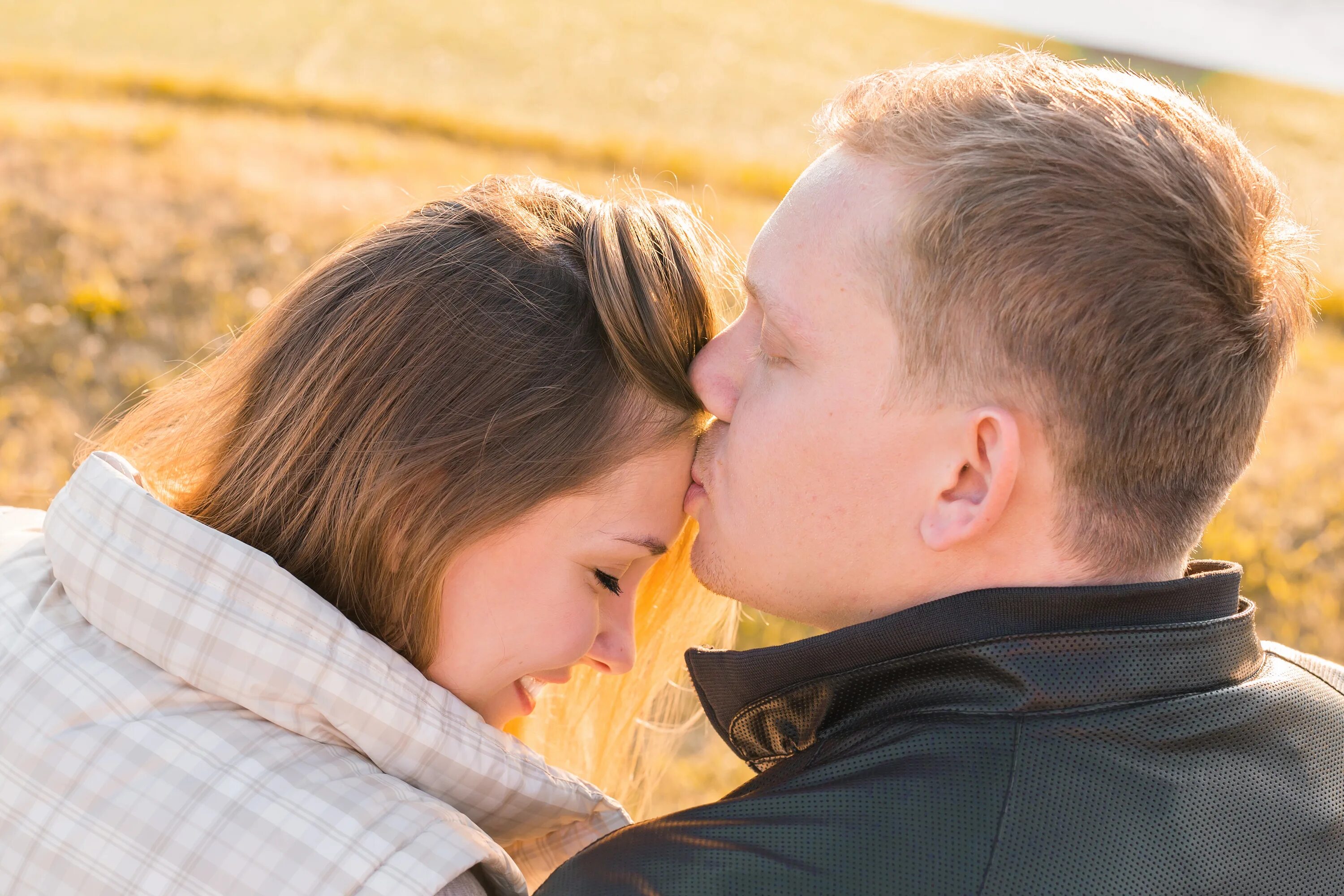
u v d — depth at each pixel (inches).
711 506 57.8
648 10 681.6
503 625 58.4
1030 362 45.4
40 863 47.8
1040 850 40.8
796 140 463.2
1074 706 43.9
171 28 516.1
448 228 59.1
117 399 194.5
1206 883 41.5
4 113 320.8
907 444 48.8
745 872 42.1
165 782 47.8
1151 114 46.9
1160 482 46.7
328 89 415.2
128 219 262.4
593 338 57.3
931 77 50.8
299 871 46.1
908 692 47.3
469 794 55.0
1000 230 45.1
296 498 57.9
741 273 69.6
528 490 55.9
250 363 61.0
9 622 53.5
